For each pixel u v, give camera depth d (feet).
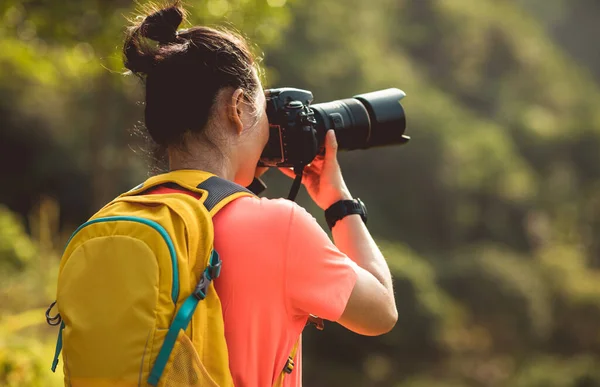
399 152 91.76
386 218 90.99
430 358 71.41
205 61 5.76
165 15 5.92
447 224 93.35
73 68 38.32
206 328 5.31
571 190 115.24
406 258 75.15
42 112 84.02
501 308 80.59
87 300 5.36
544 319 81.97
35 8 30.99
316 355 68.85
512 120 120.88
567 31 178.29
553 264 90.43
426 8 120.88
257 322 5.52
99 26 30.96
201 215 5.49
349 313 5.79
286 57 85.46
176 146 5.94
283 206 5.65
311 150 6.42
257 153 6.19
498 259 85.40
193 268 5.38
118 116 55.98
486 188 97.76
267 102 6.42
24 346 14.98
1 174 83.35
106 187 48.67
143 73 5.98
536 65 130.62
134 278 5.27
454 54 120.98
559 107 132.77
